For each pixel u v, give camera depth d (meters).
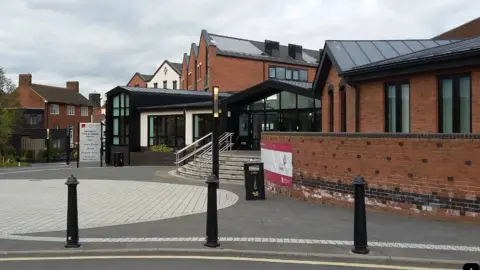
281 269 5.98
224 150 25.06
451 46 12.70
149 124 31.28
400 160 9.10
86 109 65.12
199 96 34.25
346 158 10.27
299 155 11.91
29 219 9.53
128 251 6.82
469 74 11.13
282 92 25.64
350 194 10.18
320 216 9.43
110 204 11.49
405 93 13.10
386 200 9.36
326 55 17.08
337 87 16.89
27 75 58.88
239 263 6.28
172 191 14.20
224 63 42.91
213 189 7.09
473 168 8.07
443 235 7.46
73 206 7.10
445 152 8.41
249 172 11.96
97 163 36.47
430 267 6.04
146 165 28.95
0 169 26.81
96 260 6.47
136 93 31.41
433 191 8.58
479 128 10.83
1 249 6.96
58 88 63.81
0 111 37.41
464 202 8.18
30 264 6.26
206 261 6.39
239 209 10.42
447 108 11.77
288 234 7.84
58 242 7.41
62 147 53.53
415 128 12.52
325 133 10.88
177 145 29.61
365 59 15.48
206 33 45.56
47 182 17.52
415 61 11.79
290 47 51.19
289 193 12.41
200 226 8.64
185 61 56.75
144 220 9.26
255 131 26.95
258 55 46.00
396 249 6.70
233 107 27.38
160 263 6.30
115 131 33.16
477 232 7.60
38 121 57.38
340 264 6.20
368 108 14.34
